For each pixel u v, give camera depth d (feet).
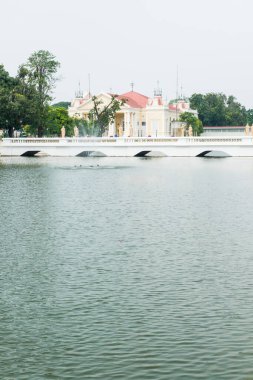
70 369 70.59
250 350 75.15
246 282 103.35
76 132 561.02
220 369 70.18
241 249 128.77
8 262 118.32
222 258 120.67
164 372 69.62
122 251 127.34
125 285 102.06
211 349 75.51
